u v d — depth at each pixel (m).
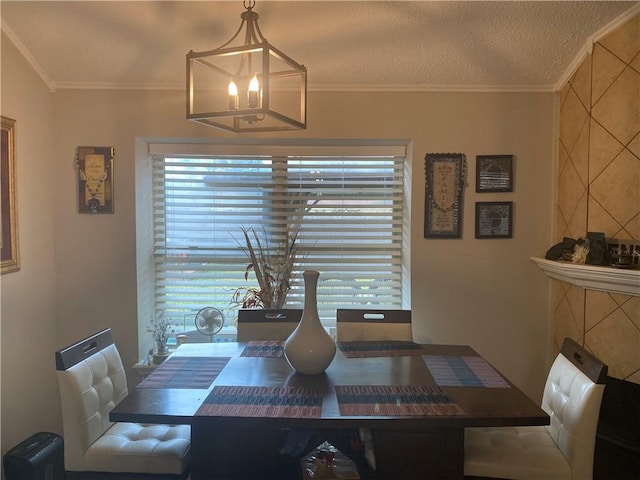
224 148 3.10
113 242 2.92
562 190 2.83
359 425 1.47
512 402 1.61
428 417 1.49
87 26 2.47
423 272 2.96
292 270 3.11
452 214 2.93
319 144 3.07
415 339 2.97
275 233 3.22
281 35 2.51
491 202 2.92
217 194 3.20
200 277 3.22
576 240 2.56
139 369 2.89
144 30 2.50
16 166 2.49
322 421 1.47
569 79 2.73
